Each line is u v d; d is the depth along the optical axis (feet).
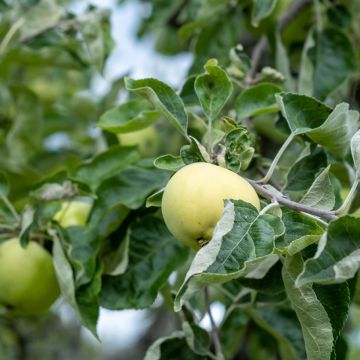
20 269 3.61
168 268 3.58
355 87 4.48
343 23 4.26
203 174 2.94
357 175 2.99
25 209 3.60
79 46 4.59
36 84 5.88
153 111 3.50
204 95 3.21
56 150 5.10
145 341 5.73
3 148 4.72
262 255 2.82
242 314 3.94
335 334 3.01
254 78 4.07
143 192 3.61
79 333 6.15
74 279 3.54
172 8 4.78
